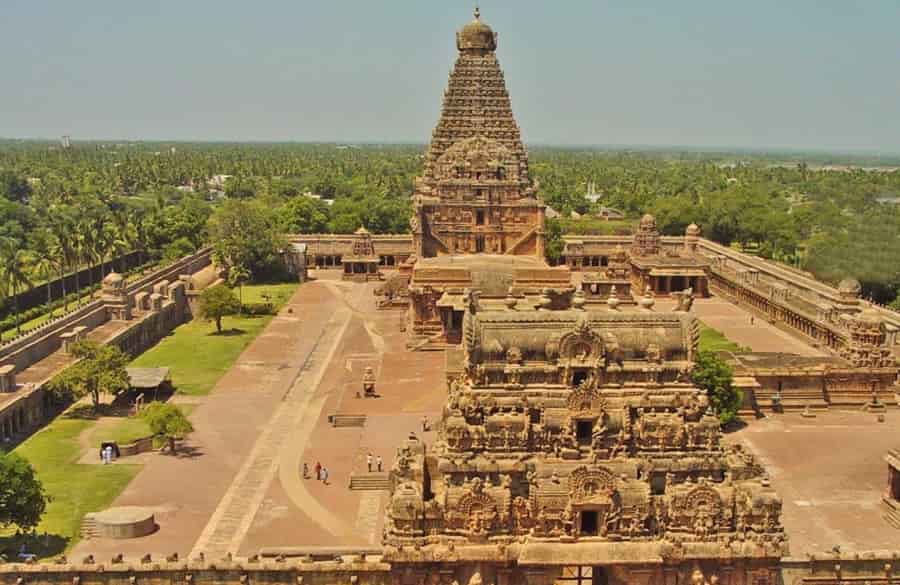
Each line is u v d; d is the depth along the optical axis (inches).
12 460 3523.6
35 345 5900.6
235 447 4810.5
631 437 2891.2
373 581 2947.8
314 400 5693.9
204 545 3619.6
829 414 5551.2
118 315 7091.5
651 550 2753.4
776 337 7406.5
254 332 7637.8
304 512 3961.6
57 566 2977.4
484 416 2906.0
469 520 2773.1
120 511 3799.2
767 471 4517.7
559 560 2721.5
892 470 4003.4
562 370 2923.2
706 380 5182.1
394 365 6486.2
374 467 4394.7
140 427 5123.0
